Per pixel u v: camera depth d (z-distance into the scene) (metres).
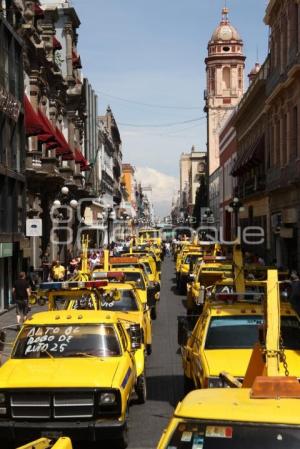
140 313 15.42
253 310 11.62
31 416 9.23
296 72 35.47
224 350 10.72
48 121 42.09
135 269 23.05
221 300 12.11
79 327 10.95
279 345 7.53
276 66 42.94
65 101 52.50
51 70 43.88
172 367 16.05
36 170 38.38
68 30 54.75
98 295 13.68
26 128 34.75
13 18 31.91
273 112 44.59
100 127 86.88
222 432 5.18
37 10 39.72
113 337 10.84
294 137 37.81
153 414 11.84
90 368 9.85
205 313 11.96
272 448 5.02
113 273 17.30
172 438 5.28
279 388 5.55
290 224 39.41
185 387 12.41
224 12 110.75
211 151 108.31
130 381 10.43
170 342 19.84
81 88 55.94
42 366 9.97
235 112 66.06
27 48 37.41
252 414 5.22
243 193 59.72
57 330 10.91
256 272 20.95
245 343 10.91
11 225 30.72
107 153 100.31
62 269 33.72
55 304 13.63
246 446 5.06
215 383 9.66
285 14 39.59
